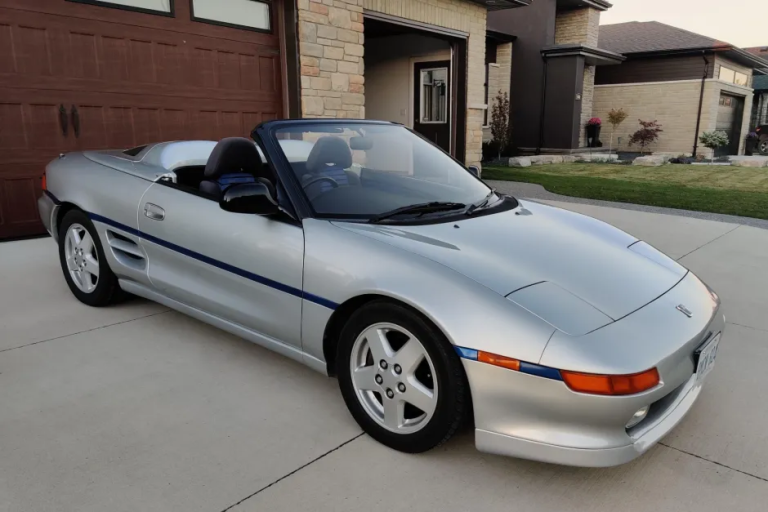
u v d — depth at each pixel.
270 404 2.76
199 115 6.72
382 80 13.74
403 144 3.50
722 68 21.45
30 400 2.73
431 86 12.94
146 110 6.22
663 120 21.61
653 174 13.28
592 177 12.39
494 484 2.21
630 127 22.28
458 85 10.73
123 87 6.00
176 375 3.02
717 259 5.55
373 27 9.91
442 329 2.11
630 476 2.28
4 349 3.26
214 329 3.63
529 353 2.00
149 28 6.12
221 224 2.95
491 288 2.18
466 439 2.50
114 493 2.10
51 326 3.60
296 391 2.89
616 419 1.98
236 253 2.87
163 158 3.58
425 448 2.30
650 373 2.01
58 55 5.49
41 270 4.68
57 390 2.83
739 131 25.28
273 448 2.41
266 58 7.31
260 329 2.88
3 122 5.24
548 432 2.03
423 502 2.10
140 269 3.46
